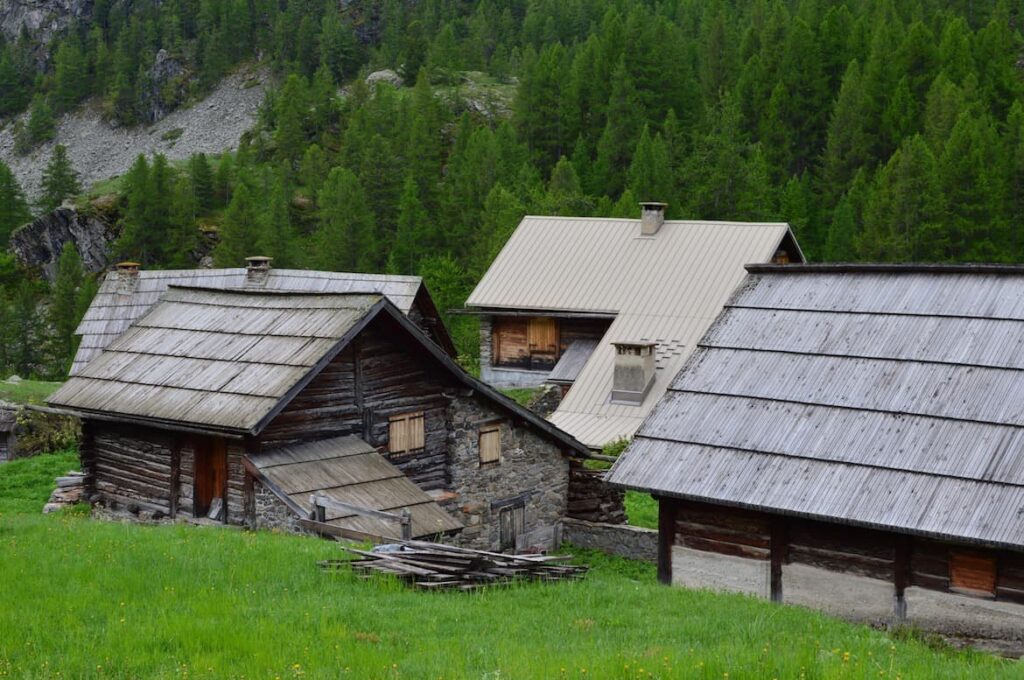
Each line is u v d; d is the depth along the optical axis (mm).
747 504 19938
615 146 102438
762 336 23172
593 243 49594
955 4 133125
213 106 188375
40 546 19922
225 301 30344
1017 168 80562
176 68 197625
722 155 86250
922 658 15102
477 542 29234
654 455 21594
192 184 121938
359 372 27531
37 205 148375
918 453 19516
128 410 26922
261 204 118312
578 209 79500
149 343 29750
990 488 18406
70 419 43750
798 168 103250
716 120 101062
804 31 106000
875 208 77000
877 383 21125
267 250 101500
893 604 19500
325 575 18125
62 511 29000
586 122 113000
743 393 22062
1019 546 17344
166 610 15656
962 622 18828
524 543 30469
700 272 46031
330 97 145625
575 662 13336
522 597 17828
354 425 27375
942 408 20109
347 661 13453
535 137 114062
